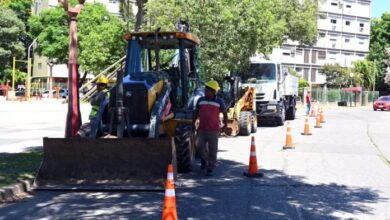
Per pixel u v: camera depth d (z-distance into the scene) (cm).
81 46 4969
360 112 4775
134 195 912
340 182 1078
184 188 990
